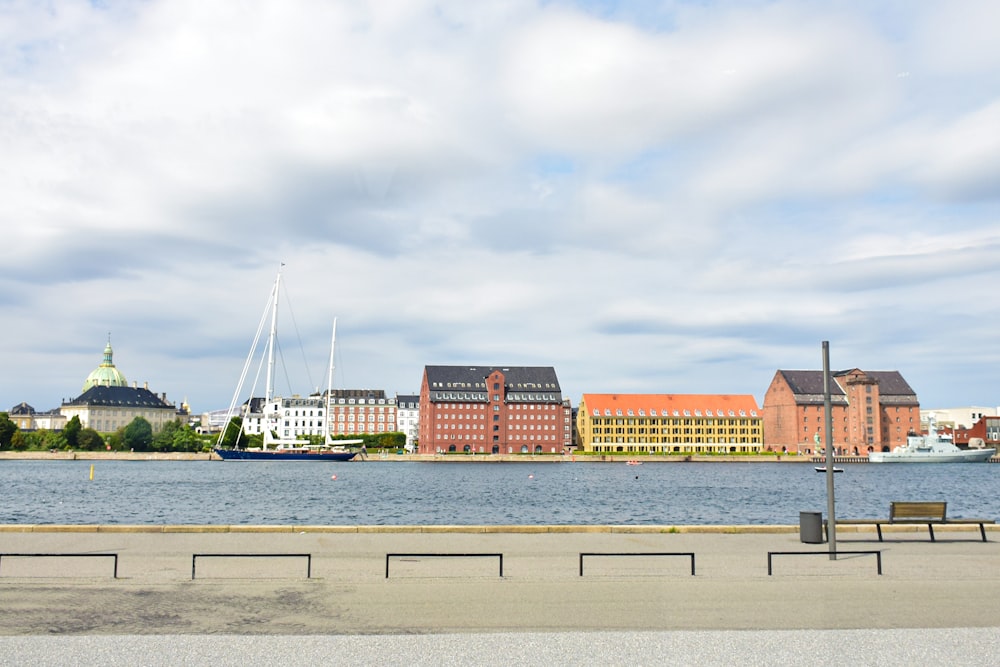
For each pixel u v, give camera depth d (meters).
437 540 31.09
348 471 173.12
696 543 30.39
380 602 20.05
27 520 61.47
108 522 59.78
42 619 18.20
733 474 168.62
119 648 15.97
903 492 107.25
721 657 15.60
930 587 22.11
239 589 21.59
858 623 18.16
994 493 106.81
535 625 17.86
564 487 114.12
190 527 33.44
